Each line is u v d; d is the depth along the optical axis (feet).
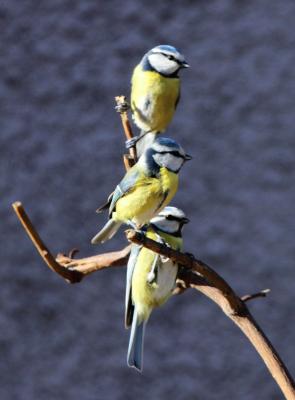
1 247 48.67
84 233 48.39
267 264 47.70
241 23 50.03
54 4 51.24
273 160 48.62
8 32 51.24
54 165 49.52
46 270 48.37
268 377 46.21
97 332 47.57
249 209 48.16
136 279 21.54
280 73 49.37
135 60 50.26
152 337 47.14
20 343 47.98
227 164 48.73
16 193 49.24
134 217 20.97
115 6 50.80
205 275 15.29
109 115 49.70
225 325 46.91
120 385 47.03
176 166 20.95
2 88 50.60
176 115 49.16
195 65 49.80
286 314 47.03
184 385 46.47
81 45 50.78
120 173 49.01
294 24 49.70
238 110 49.14
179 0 50.42
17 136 49.98
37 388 47.60
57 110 50.11
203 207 48.34
